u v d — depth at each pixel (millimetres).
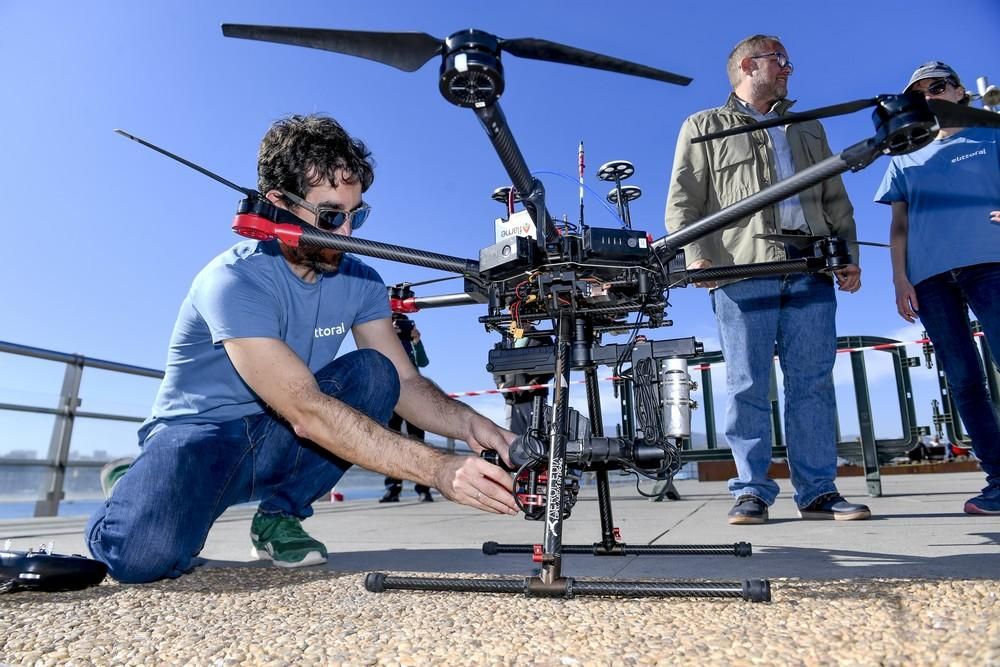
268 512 1884
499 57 995
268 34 1060
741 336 2629
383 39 1036
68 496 4504
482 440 1596
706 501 4090
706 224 1216
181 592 1387
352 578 1517
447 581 1244
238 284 1532
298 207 1536
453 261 1284
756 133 2695
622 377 1582
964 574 1331
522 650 865
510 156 1096
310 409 1356
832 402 2650
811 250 1599
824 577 1330
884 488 4516
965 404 2646
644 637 898
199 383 1728
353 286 1943
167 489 1498
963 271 2584
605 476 1803
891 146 1027
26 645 989
